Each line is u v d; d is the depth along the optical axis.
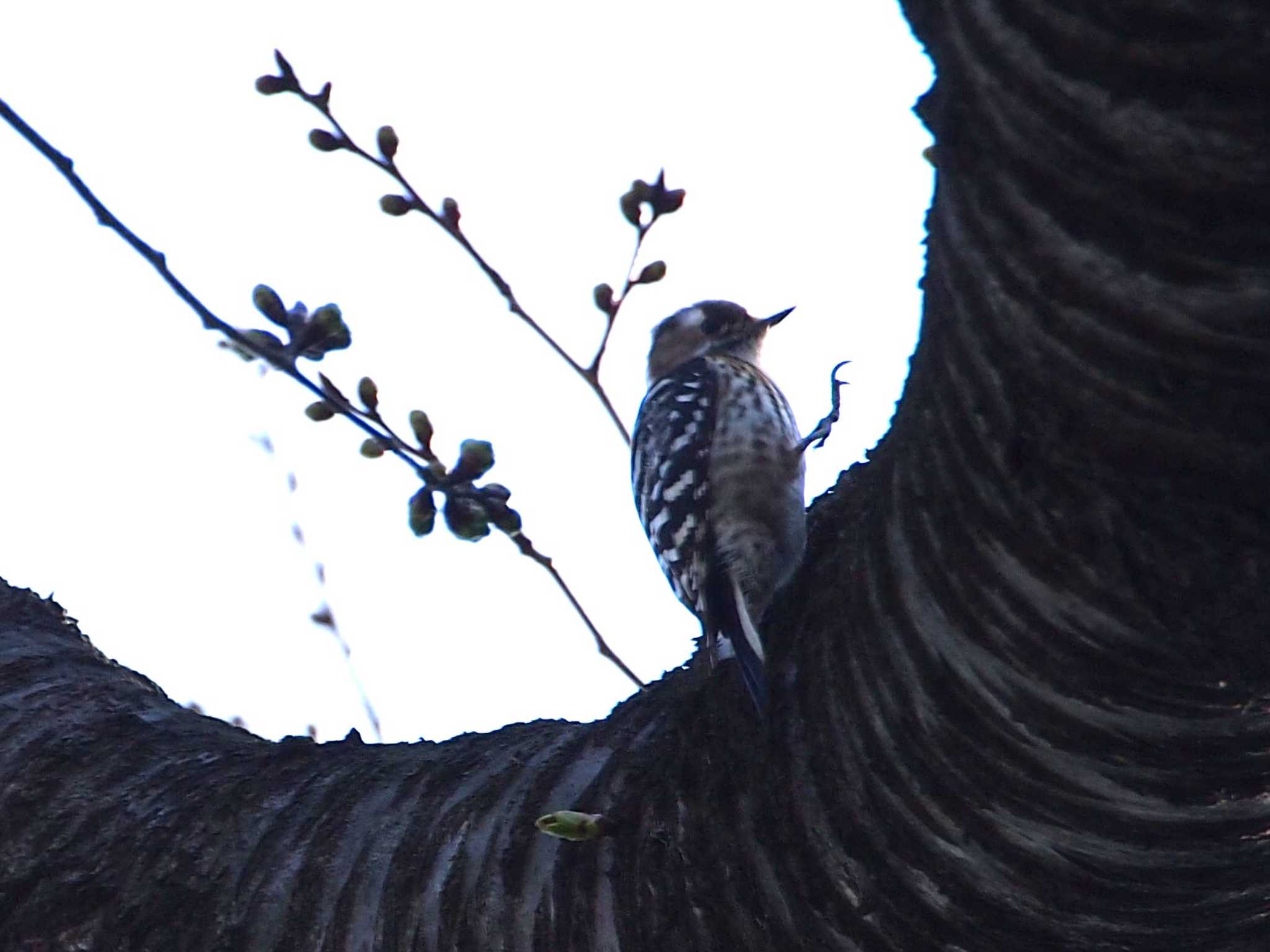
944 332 4.73
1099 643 4.71
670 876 5.98
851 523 5.96
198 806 7.32
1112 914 5.25
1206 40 3.81
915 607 5.13
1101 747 4.89
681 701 6.74
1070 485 4.54
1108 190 4.12
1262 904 5.27
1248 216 3.98
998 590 4.84
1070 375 4.39
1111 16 3.93
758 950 5.77
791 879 5.68
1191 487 4.37
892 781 5.37
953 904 5.42
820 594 6.00
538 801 6.62
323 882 6.79
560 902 6.23
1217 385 4.20
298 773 7.43
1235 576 4.42
